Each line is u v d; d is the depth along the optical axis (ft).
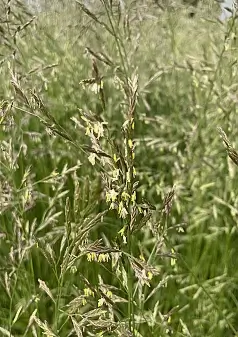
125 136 0.71
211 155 1.16
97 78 0.79
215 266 1.10
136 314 0.96
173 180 1.19
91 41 1.47
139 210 0.73
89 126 0.73
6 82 1.22
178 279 1.07
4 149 1.03
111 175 0.74
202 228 1.13
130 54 1.34
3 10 1.35
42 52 1.46
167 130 1.35
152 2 1.36
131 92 0.71
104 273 1.09
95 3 1.38
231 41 1.18
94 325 0.76
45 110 0.77
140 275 0.70
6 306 1.07
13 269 0.96
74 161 1.27
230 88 1.17
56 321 0.79
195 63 1.29
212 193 1.17
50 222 1.12
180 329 1.00
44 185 1.26
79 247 0.74
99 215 0.73
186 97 1.44
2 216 1.06
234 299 1.01
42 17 1.50
